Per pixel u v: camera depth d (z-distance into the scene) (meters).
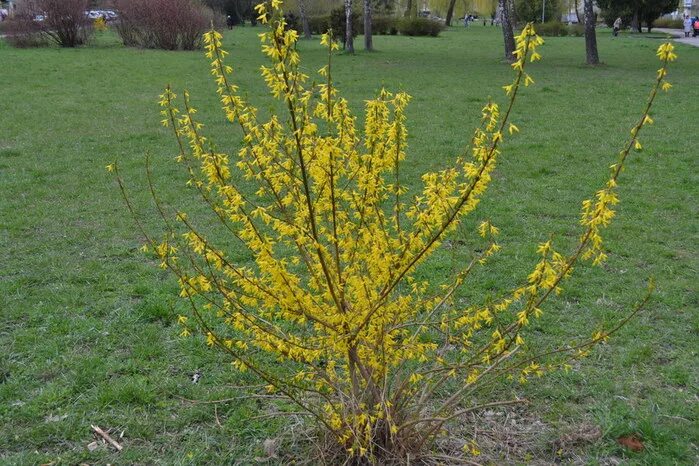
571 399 3.79
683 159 9.39
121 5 27.97
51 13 27.50
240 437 3.45
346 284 2.92
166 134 11.18
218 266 2.89
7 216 6.90
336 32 29.33
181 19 26.88
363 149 3.30
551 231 6.54
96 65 21.11
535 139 10.76
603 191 2.68
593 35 22.34
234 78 18.08
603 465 3.25
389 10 49.00
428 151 10.01
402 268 2.77
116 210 7.17
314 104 3.04
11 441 3.40
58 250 6.00
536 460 3.29
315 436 3.31
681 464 3.25
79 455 3.30
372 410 2.99
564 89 16.48
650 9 43.88
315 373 3.10
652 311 4.85
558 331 4.54
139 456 3.30
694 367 4.12
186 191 7.86
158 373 4.00
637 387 3.90
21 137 10.84
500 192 7.86
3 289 5.08
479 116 12.91
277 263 2.66
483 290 5.19
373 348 2.90
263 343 2.87
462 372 3.83
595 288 5.21
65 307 4.82
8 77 17.95
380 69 21.06
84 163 9.20
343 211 2.98
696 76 19.16
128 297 5.02
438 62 23.56
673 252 5.98
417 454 3.06
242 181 8.22
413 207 2.89
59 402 3.69
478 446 3.26
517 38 2.49
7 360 4.10
